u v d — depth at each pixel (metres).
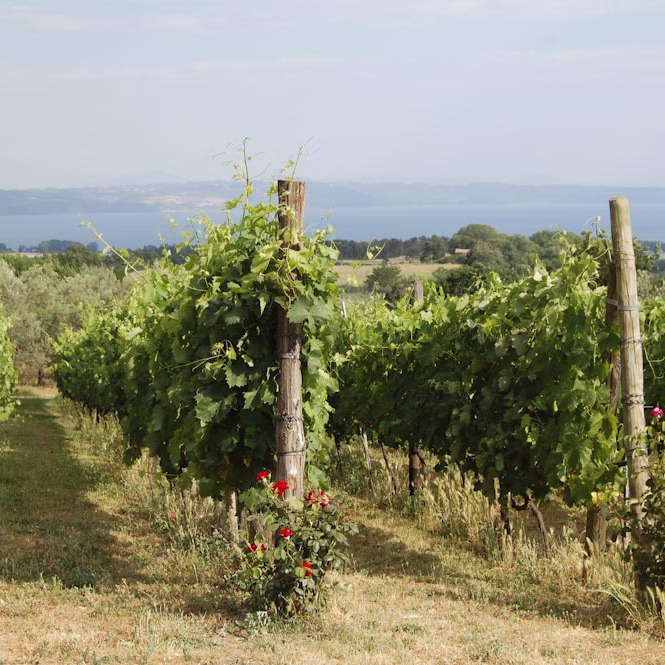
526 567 7.16
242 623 5.46
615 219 6.04
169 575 6.95
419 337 9.80
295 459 6.20
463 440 8.52
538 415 7.52
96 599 6.07
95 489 11.55
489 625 5.66
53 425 22.44
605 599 6.22
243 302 6.44
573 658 4.90
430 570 7.38
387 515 9.90
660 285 21.17
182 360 6.98
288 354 6.23
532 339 7.28
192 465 6.93
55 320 42.25
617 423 6.89
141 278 8.59
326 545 5.55
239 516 8.33
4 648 4.89
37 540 8.15
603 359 6.88
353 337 11.78
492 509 8.45
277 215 6.11
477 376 8.40
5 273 41.88
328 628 5.41
